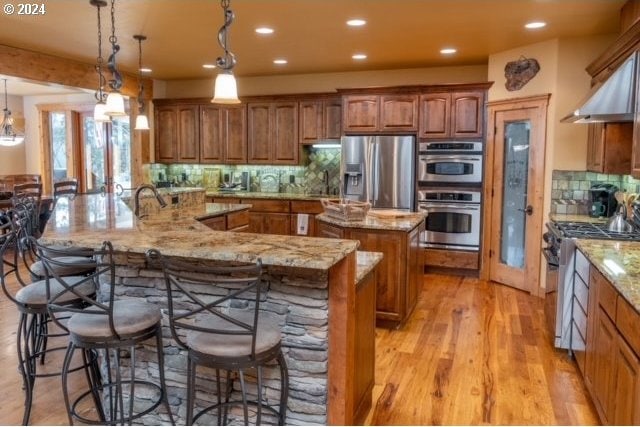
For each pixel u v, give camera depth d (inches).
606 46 191.0
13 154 381.4
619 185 188.5
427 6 154.6
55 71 235.6
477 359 143.6
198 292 98.1
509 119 220.2
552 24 175.8
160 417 104.6
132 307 93.7
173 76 294.7
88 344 86.2
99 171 367.9
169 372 102.9
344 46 211.8
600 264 104.1
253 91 295.7
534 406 117.0
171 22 175.2
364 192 251.4
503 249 227.6
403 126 245.0
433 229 243.6
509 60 218.1
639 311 76.0
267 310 93.0
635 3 142.6
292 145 282.4
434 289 218.8
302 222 260.1
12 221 133.5
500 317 181.0
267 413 95.3
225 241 94.3
